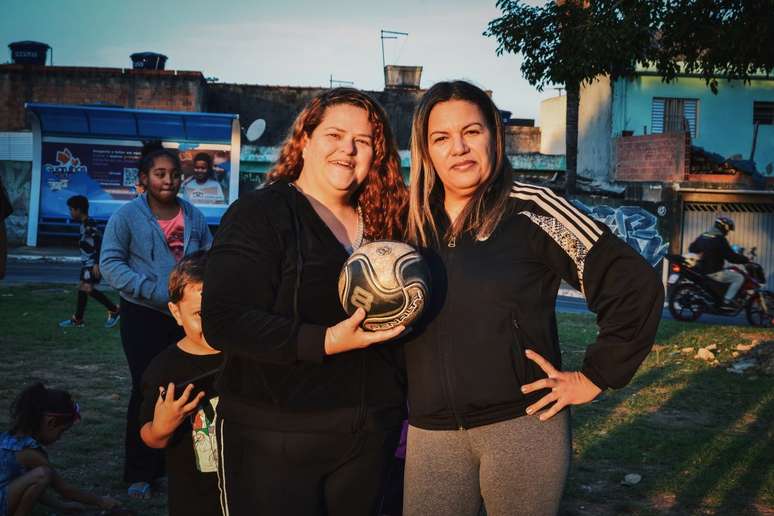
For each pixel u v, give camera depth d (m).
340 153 2.66
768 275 25.06
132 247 4.61
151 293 4.41
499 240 2.63
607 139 29.38
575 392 2.54
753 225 25.17
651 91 28.62
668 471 5.33
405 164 24.20
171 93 29.55
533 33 10.91
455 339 2.60
